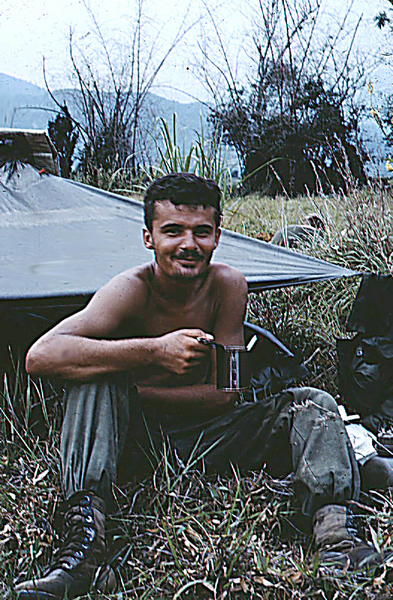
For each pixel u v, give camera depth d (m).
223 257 3.35
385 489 2.37
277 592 1.87
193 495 2.25
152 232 2.25
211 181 2.27
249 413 2.29
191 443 2.32
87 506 2.00
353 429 2.61
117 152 9.41
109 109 9.91
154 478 2.23
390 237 4.58
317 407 2.17
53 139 9.03
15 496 2.29
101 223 3.42
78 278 2.77
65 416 2.11
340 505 2.06
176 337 2.14
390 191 5.14
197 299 2.32
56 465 2.44
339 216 5.33
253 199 8.51
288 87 10.61
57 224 3.38
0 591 1.81
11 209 3.52
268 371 3.13
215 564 1.94
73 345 2.09
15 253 2.99
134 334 2.32
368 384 2.92
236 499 2.13
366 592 1.80
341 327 3.91
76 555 1.90
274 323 3.99
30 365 2.11
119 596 1.84
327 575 1.87
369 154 5.57
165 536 2.07
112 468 2.08
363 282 3.02
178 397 2.30
